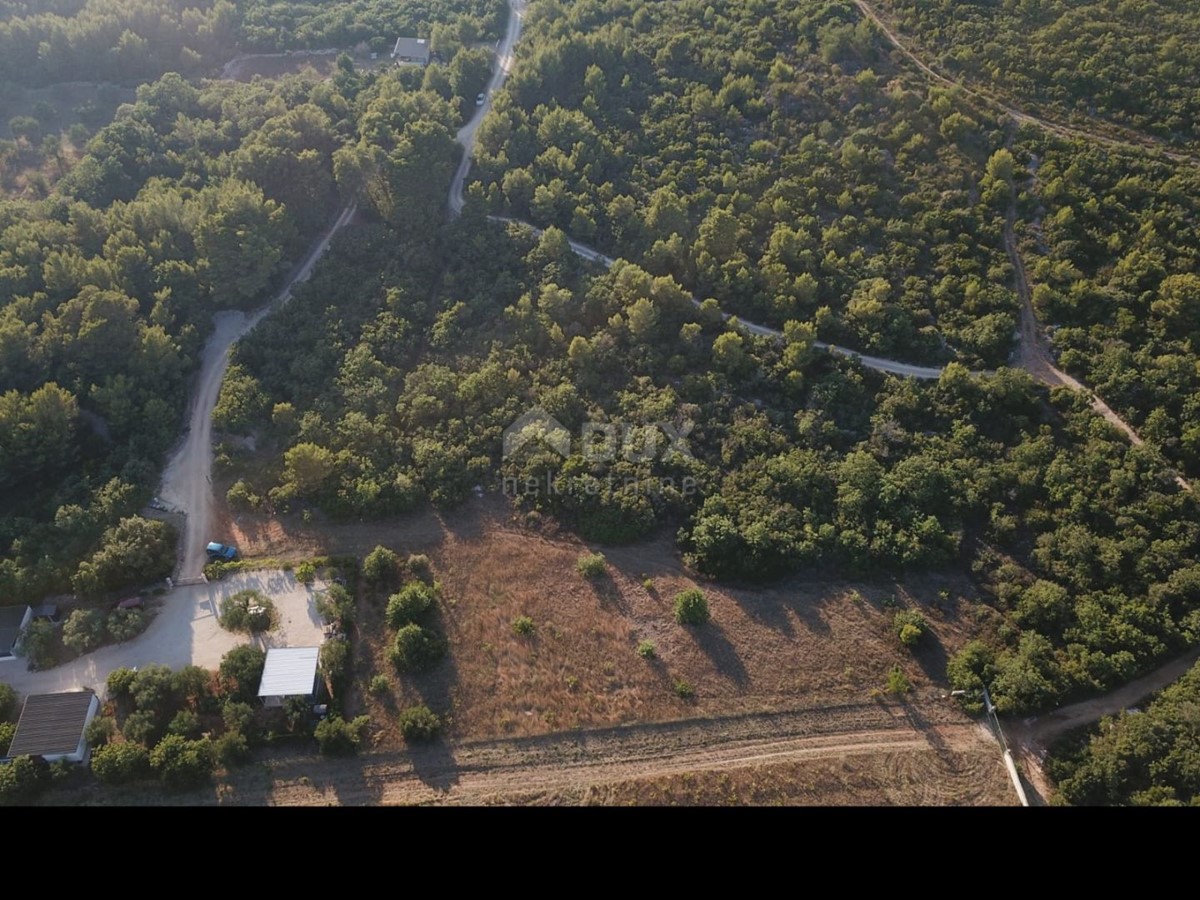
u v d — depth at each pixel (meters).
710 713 81.69
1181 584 86.25
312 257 134.00
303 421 104.56
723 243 123.75
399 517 99.88
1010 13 145.38
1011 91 135.62
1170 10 141.50
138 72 169.62
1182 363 102.31
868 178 130.12
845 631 89.12
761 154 136.62
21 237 116.69
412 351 118.44
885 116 136.25
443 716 80.75
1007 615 90.38
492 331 118.81
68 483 97.19
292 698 79.69
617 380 114.06
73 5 174.12
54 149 145.12
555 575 94.50
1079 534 92.44
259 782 75.31
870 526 97.38
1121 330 108.75
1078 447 101.19
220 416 105.31
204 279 122.62
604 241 133.00
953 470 100.44
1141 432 101.56
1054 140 127.12
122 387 103.88
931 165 129.75
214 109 155.75
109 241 118.38
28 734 74.19
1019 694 81.50
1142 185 119.50
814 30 151.50
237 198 120.56
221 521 98.31
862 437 106.81
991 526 97.00
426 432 106.44
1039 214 123.12
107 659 84.19
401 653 83.75
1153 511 93.06
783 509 97.56
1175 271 111.50
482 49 172.50
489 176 141.62
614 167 141.12
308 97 153.62
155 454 103.31
